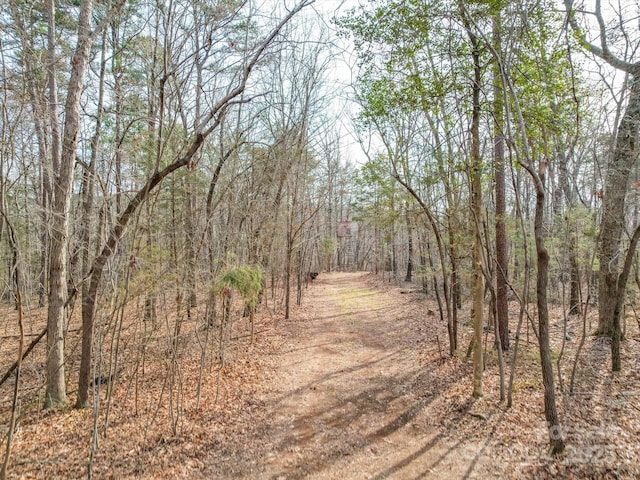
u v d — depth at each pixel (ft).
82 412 21.59
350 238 156.76
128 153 22.72
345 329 42.93
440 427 19.75
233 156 31.35
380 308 54.60
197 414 21.80
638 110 25.04
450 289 33.04
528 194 56.90
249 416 21.70
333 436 19.43
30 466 16.60
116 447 18.15
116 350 19.22
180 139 24.89
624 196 25.76
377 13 22.72
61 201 21.27
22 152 16.30
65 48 25.70
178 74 20.03
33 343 20.83
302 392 25.05
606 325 30.50
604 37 26.99
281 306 58.39
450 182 29.35
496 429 18.84
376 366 29.86
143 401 23.47
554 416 16.19
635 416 17.97
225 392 25.08
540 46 19.45
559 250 34.45
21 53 17.93
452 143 29.17
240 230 31.09
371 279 96.89
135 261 18.49
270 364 30.86
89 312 22.31
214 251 26.63
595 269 30.68
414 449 17.92
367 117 27.96
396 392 24.58
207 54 18.02
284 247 52.11
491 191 28.86
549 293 50.55
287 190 48.03
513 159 23.21
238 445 18.63
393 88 25.29
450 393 23.67
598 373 23.65
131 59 25.03
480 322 22.76
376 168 31.50
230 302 31.45
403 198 33.01
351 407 22.71
